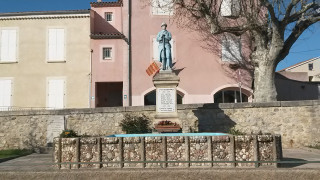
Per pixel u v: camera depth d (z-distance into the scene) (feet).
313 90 82.28
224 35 66.39
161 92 40.55
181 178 25.53
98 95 73.15
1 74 68.95
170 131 39.04
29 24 70.03
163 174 25.64
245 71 67.41
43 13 69.51
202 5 51.98
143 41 67.62
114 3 77.10
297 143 47.39
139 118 49.52
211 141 27.20
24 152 47.55
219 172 25.45
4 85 68.69
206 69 67.56
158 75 40.98
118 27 77.51
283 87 79.71
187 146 27.17
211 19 52.80
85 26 69.67
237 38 68.08
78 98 67.46
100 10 77.92
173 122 39.40
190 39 68.28
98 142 27.63
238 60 67.67
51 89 68.18
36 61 69.05
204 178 25.44
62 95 67.92
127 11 68.13
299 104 47.98
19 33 69.82
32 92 68.23
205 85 67.10
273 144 27.04
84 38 69.21
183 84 66.95
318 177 25.11
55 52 69.21
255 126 48.52
